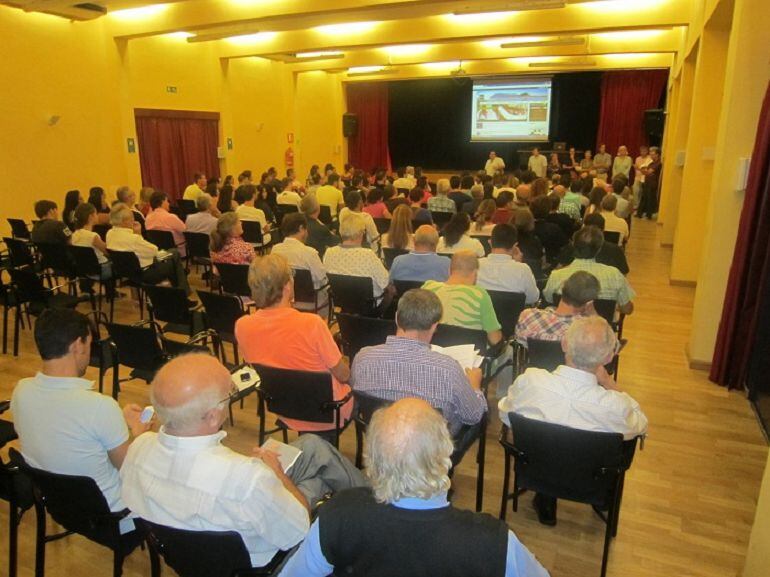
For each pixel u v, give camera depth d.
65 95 7.87
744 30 3.55
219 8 7.48
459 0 6.54
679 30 9.18
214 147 10.72
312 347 2.36
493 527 1.04
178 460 1.36
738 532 2.38
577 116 14.70
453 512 1.06
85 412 1.71
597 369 2.05
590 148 14.73
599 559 2.23
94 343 3.07
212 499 1.34
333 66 12.21
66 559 2.21
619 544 2.31
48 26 7.56
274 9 7.13
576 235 3.48
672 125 9.63
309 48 9.60
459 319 2.89
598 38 9.85
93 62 8.24
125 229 4.90
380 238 5.89
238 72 11.06
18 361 4.15
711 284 3.92
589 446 1.86
